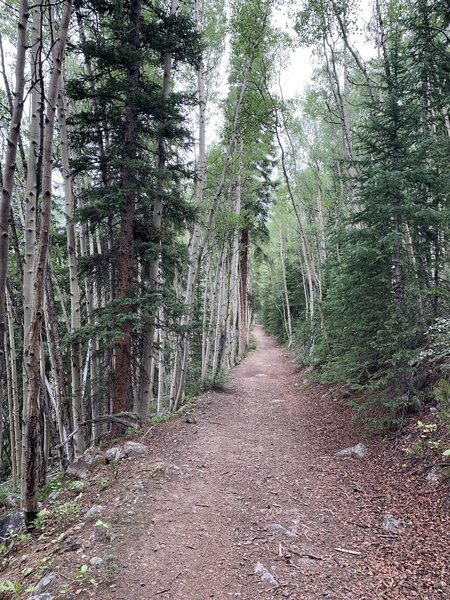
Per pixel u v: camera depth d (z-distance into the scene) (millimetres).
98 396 8656
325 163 17688
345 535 4105
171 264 9406
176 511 4656
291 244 25672
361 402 8516
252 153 14391
